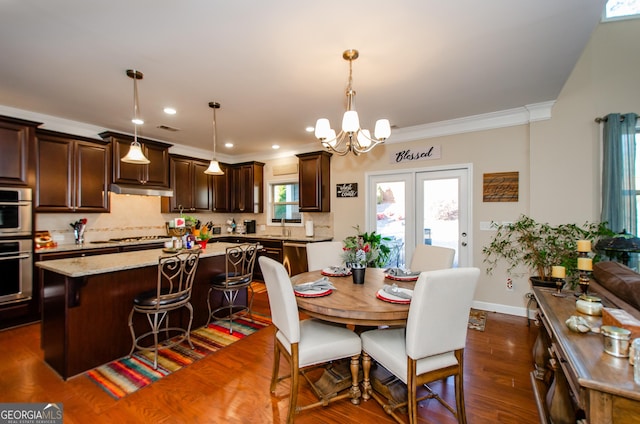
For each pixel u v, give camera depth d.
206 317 3.35
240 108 3.45
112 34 2.02
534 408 1.93
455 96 3.13
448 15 1.83
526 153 3.58
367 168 4.77
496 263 3.75
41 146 3.53
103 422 1.79
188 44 2.15
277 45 2.16
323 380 2.16
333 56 2.32
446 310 1.61
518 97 3.18
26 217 3.29
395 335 1.97
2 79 2.69
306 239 4.92
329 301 1.87
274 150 5.80
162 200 5.14
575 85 3.28
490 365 2.47
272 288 1.90
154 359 2.51
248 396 2.06
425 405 1.98
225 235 5.95
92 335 2.39
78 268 2.32
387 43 2.14
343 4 1.73
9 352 2.68
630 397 0.94
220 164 5.96
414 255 3.04
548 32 2.02
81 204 3.86
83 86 2.85
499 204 3.72
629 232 2.94
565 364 1.32
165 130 4.38
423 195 4.30
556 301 1.93
